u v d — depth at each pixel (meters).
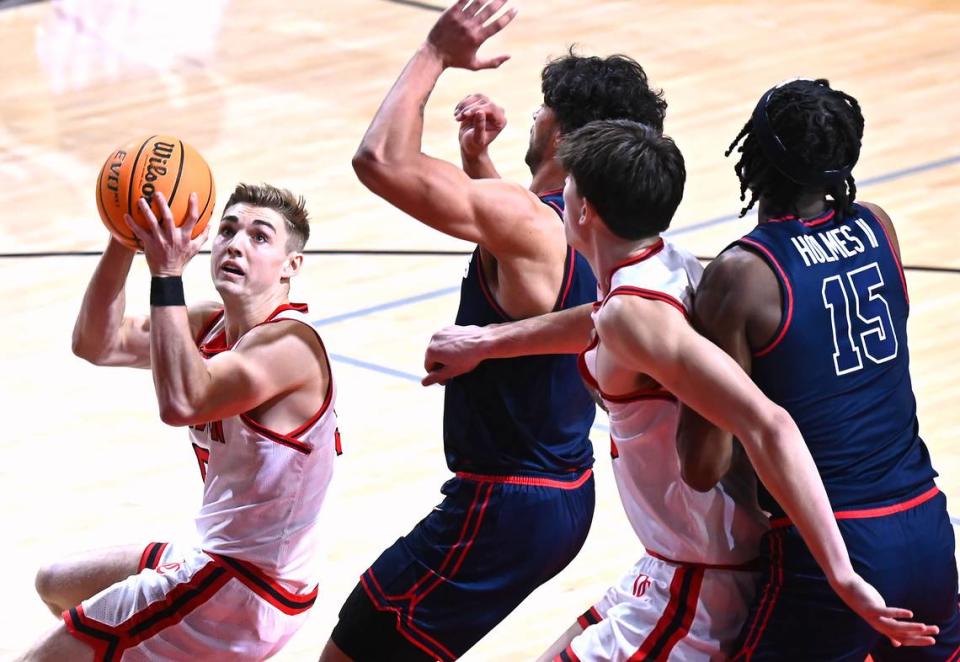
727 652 8.45
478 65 9.20
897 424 8.19
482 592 9.39
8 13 35.53
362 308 19.33
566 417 9.45
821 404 7.95
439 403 16.48
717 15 33.19
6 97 29.34
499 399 9.34
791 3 34.03
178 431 16.06
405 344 18.16
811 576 7.94
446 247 21.62
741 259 7.91
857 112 8.11
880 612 7.27
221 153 25.81
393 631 9.41
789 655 8.04
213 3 35.66
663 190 8.11
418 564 9.45
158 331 8.54
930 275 19.64
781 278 7.86
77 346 10.02
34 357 18.30
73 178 25.11
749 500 8.50
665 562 8.61
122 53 32.03
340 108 28.06
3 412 16.64
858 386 8.03
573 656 8.80
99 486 14.72
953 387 16.34
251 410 9.05
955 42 30.66
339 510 14.01
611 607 9.12
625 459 8.55
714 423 7.64
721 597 8.46
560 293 9.31
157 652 9.09
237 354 8.84
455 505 9.46
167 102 28.73
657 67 29.64
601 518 13.81
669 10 33.72
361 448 15.38
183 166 8.76
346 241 21.86
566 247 9.34
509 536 9.34
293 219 9.41
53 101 29.09
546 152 9.90
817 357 7.91
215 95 29.05
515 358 9.29
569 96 9.71
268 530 9.14
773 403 7.50
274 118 27.61
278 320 9.13
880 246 8.27
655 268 8.12
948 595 8.23
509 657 11.55
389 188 8.93
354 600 9.55
